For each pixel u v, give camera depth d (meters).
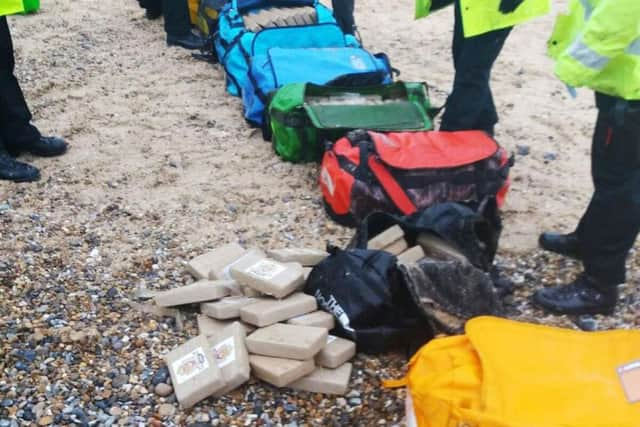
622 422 1.88
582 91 5.39
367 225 3.13
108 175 4.10
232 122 4.80
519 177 4.18
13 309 2.97
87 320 2.94
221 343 2.67
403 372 2.71
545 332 2.20
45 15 6.76
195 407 2.54
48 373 2.67
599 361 2.08
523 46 6.26
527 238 3.59
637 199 2.81
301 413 2.55
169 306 2.95
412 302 2.73
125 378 2.66
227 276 3.04
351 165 3.54
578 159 4.43
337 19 5.68
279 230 3.63
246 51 5.02
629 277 3.31
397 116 4.14
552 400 1.96
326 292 2.81
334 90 4.26
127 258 3.35
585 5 2.84
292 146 4.20
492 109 3.99
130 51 5.96
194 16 6.22
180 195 3.92
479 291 2.80
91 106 4.93
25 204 3.77
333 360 2.64
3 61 3.96
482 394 1.98
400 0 7.50
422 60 5.94
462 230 3.01
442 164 3.48
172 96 5.16
